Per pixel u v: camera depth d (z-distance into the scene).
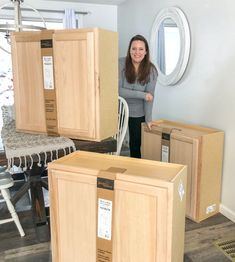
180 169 1.10
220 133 2.16
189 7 2.48
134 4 3.51
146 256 1.04
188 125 2.41
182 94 2.68
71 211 1.13
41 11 3.71
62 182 1.11
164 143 2.30
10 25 1.81
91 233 1.11
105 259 1.10
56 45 1.40
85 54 1.36
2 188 1.83
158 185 0.97
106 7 3.97
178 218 1.08
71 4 3.83
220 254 1.81
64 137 1.51
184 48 2.51
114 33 1.49
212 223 2.16
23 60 1.49
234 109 2.10
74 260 1.17
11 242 1.91
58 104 1.47
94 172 1.05
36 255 1.78
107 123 1.52
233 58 2.07
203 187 2.13
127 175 1.00
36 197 1.82
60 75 1.43
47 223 1.84
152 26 3.02
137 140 2.68
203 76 2.38
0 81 3.60
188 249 1.85
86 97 1.41
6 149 1.34
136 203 1.01
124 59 2.55
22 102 1.55
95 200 1.07
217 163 2.19
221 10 2.14
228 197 2.22
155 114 3.15
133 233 1.03
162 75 2.89
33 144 1.41
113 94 1.55
